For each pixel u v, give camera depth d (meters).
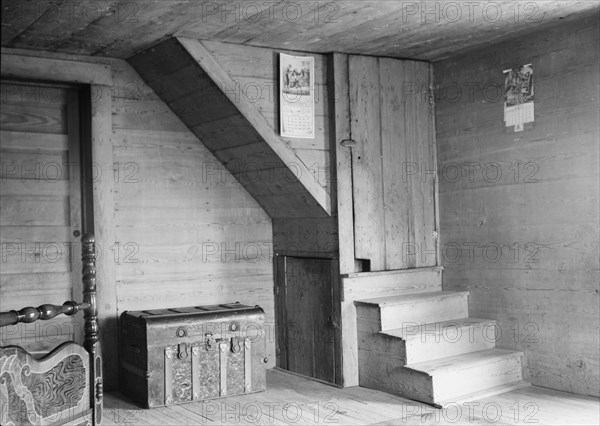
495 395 4.52
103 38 4.38
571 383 4.50
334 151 4.90
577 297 4.44
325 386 4.91
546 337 4.63
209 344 4.62
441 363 4.52
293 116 4.77
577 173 4.43
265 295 5.47
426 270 5.24
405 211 5.20
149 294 4.98
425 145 5.32
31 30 4.18
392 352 4.62
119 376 4.83
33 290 4.61
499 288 4.94
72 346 3.18
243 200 5.39
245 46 4.61
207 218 5.23
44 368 2.95
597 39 4.30
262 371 4.79
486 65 4.98
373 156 5.05
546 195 4.61
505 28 4.51
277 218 5.46
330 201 4.92
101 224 4.77
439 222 5.37
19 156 4.60
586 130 4.37
